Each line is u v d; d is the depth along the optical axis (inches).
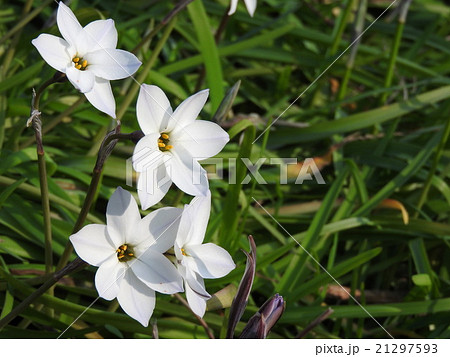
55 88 23.4
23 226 19.7
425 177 24.4
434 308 20.0
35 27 26.2
